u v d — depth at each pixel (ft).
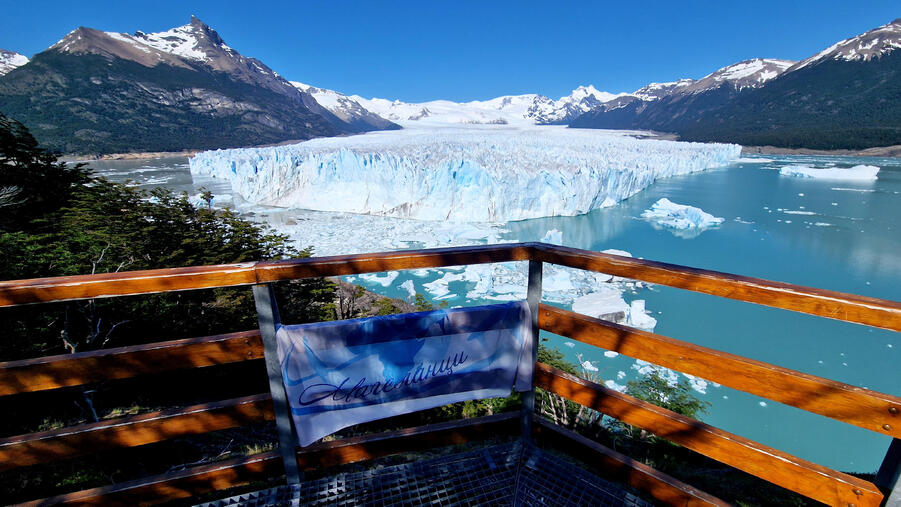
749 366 3.51
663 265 3.79
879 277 61.36
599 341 4.28
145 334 20.95
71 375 3.64
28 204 32.71
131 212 31.76
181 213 34.35
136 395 16.08
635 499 4.34
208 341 3.89
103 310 17.17
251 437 11.53
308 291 32.04
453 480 4.69
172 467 9.47
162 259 30.07
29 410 13.10
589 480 4.60
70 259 21.16
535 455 4.94
